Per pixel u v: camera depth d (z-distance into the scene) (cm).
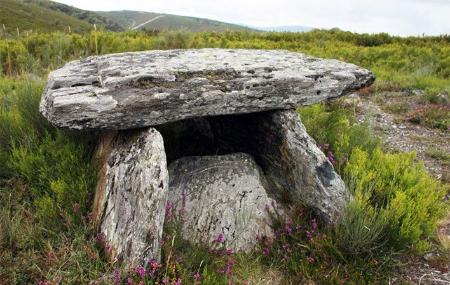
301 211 436
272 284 371
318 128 607
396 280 380
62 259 350
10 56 1007
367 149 534
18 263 344
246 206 430
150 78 420
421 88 1035
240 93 450
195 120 580
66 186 413
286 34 1855
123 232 358
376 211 429
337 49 1442
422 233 430
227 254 390
